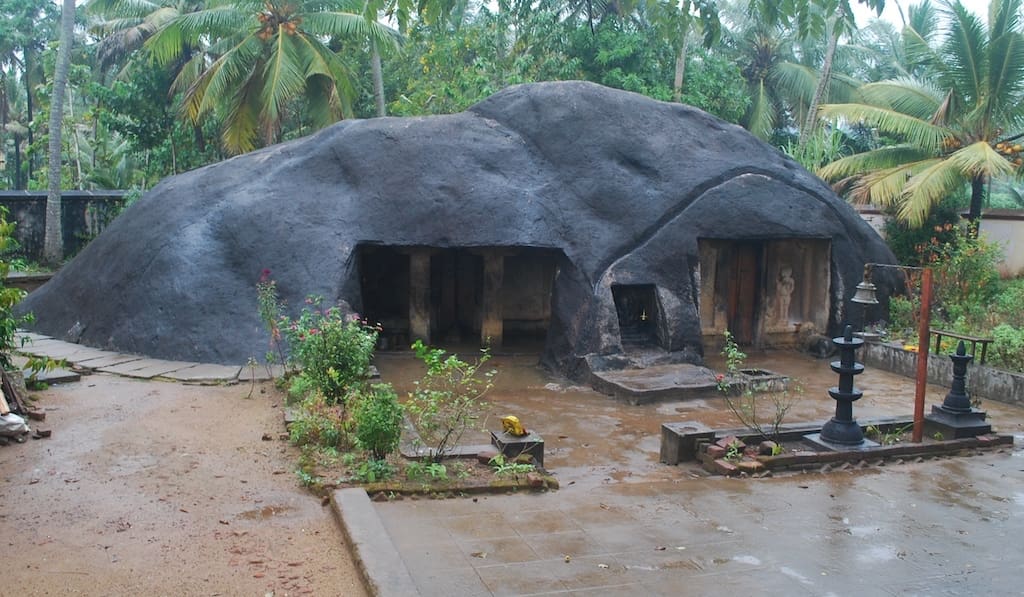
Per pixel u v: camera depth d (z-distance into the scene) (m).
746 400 10.38
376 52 21.14
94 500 5.67
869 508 5.90
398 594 4.09
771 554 4.90
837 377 11.92
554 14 20.97
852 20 4.16
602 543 5.05
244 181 12.40
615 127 12.90
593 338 11.30
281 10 18.67
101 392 8.97
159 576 4.48
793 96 27.81
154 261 11.35
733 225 12.52
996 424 9.27
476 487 6.08
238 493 5.92
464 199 12.02
